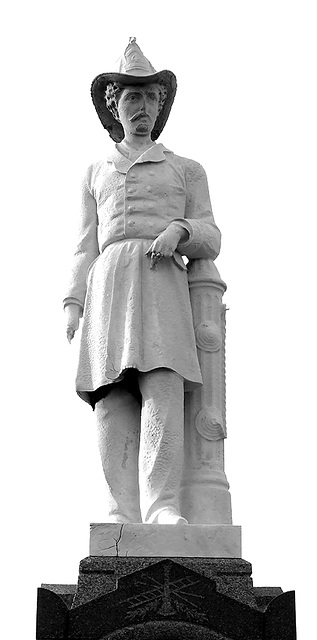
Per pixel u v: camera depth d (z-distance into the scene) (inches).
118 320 361.7
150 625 314.8
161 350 356.2
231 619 315.9
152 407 354.6
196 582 318.3
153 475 350.3
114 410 362.0
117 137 406.6
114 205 375.2
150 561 330.0
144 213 372.5
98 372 359.9
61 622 314.7
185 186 382.6
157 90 389.4
